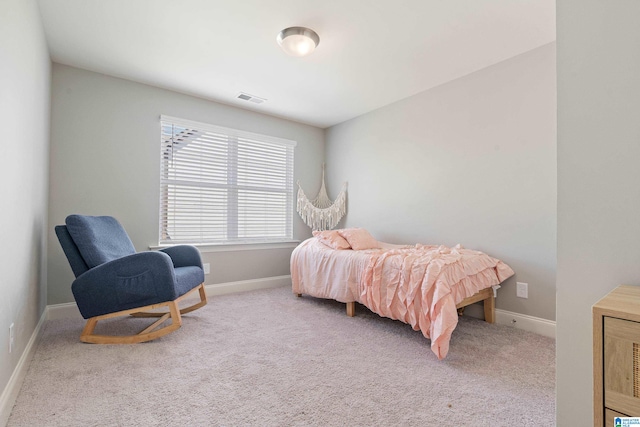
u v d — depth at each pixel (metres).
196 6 1.99
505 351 2.02
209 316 2.71
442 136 3.08
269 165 4.01
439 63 2.68
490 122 2.72
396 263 2.29
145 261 2.09
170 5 1.98
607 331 0.71
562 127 1.07
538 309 2.41
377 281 2.36
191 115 3.38
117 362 1.81
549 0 1.89
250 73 2.88
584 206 1.03
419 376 1.69
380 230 3.71
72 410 1.35
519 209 2.53
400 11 2.02
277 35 2.29
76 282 2.07
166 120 3.20
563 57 1.07
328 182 4.44
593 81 1.01
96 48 2.47
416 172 3.32
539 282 2.41
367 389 1.55
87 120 2.80
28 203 1.81
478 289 2.31
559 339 1.06
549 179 2.37
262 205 3.94
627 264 0.95
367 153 3.89
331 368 1.77
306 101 3.55
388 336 2.27
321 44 2.40
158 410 1.36
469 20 2.10
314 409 1.38
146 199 3.10
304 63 2.70
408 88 3.19
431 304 1.97
